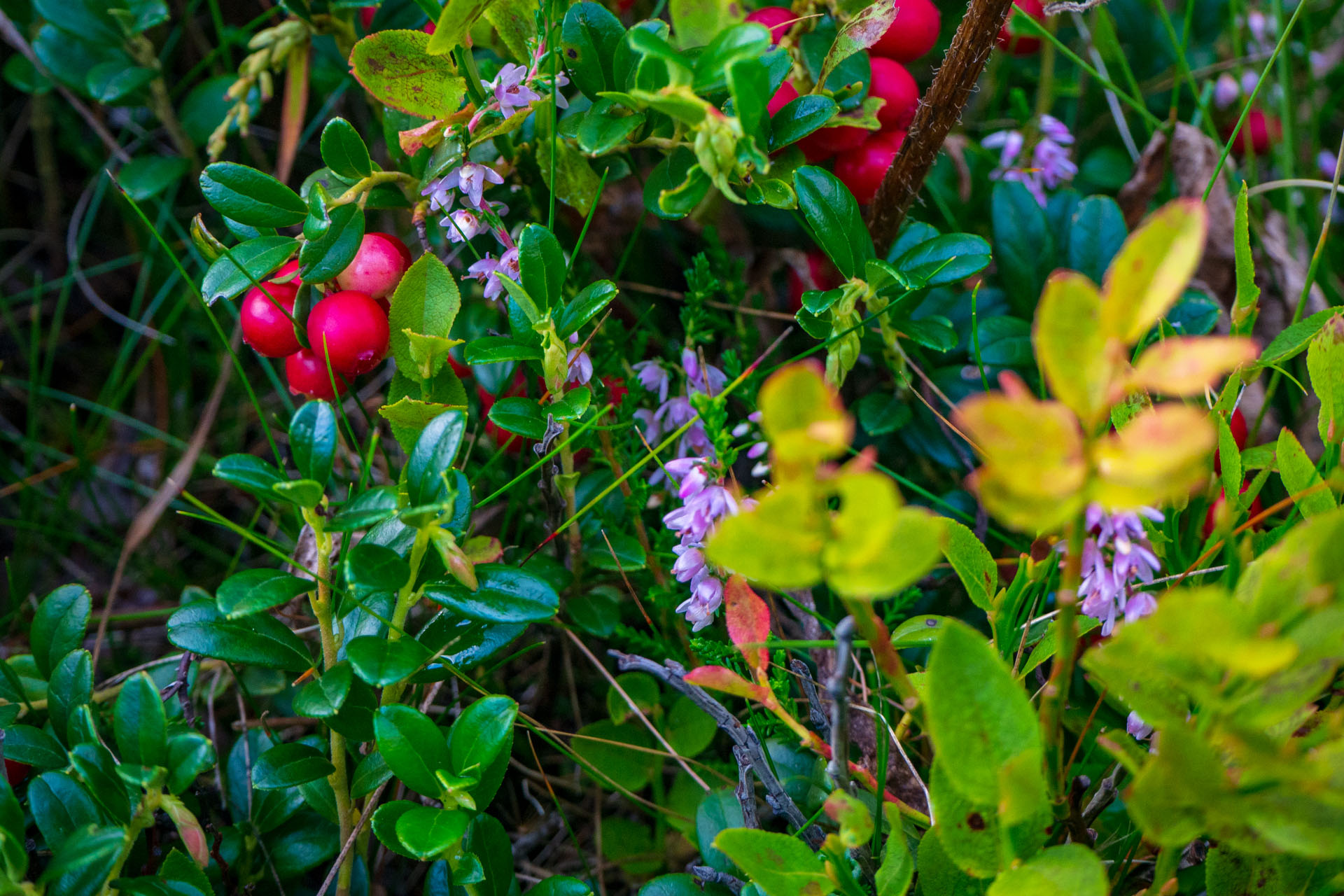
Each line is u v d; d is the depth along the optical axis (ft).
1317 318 0.84
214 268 0.87
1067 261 1.01
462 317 0.99
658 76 0.84
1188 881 0.79
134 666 1.05
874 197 0.94
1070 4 0.93
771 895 0.74
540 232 0.84
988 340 0.98
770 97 0.81
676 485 0.93
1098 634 0.87
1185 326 0.97
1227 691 0.69
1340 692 0.76
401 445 0.87
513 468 1.01
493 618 0.79
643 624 0.98
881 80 0.95
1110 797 0.78
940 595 0.97
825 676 0.89
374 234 0.89
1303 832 0.68
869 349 0.97
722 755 0.97
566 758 0.99
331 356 0.86
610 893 0.95
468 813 0.79
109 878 0.78
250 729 0.90
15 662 0.91
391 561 0.79
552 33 0.87
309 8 1.00
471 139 0.88
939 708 0.70
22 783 0.87
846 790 0.75
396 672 0.78
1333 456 0.81
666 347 1.05
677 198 0.84
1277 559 0.69
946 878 0.76
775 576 0.67
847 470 0.65
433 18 0.87
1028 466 0.64
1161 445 0.61
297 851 0.87
